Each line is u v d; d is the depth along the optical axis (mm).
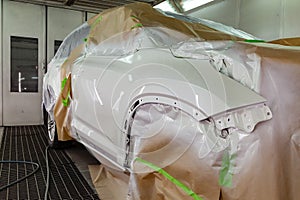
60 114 2738
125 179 1934
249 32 4762
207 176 1159
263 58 1202
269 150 1076
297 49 1285
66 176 2740
